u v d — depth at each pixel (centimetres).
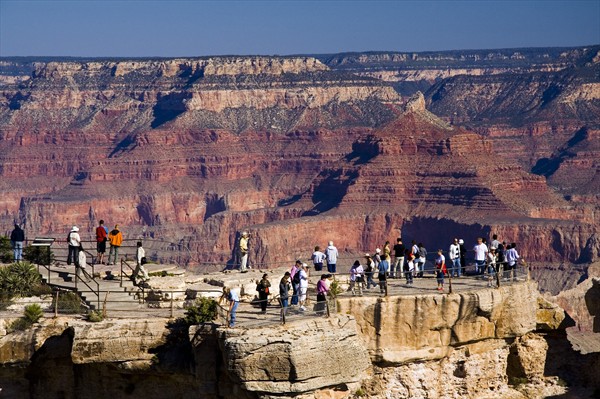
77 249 10156
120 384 8794
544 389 9888
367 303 8956
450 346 9294
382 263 9631
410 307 9050
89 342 8538
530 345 9925
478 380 9456
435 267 10206
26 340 8712
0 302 9212
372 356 8981
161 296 9306
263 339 7938
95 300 9281
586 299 10944
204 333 8381
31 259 10738
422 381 9144
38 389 8888
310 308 8719
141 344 8575
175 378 8631
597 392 9888
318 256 10244
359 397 8938
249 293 9475
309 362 7981
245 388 7956
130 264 10519
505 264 10150
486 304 9338
